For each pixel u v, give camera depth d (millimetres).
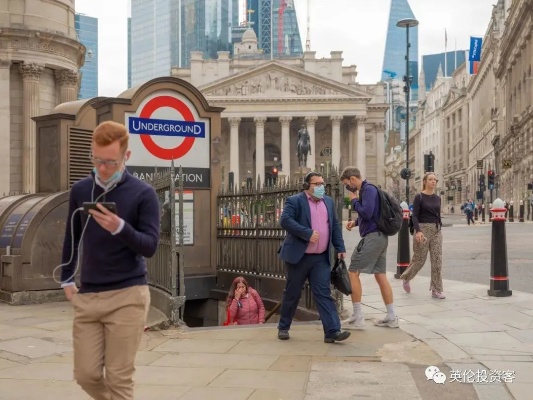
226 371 5402
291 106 88750
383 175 100125
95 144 3242
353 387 4879
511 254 16484
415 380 5043
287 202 6551
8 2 26906
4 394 4824
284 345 6355
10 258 9312
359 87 96688
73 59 28844
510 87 66250
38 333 7086
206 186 10555
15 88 27516
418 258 9227
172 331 7074
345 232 37688
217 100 88062
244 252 10031
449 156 122625
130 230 3188
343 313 7875
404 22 33688
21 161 27453
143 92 9891
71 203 3467
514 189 58938
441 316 7695
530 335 6578
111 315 3316
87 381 3359
